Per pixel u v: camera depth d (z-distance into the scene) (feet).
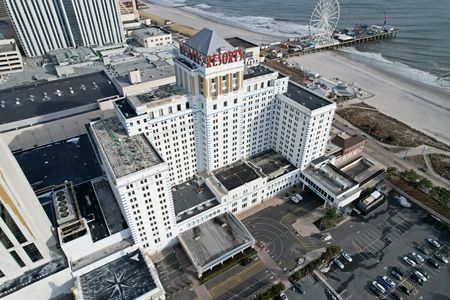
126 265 352.90
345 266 376.27
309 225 429.79
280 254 390.01
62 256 348.38
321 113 425.69
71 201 386.52
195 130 424.05
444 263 379.96
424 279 358.64
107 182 433.48
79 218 367.04
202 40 379.35
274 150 513.86
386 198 472.85
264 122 476.13
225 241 390.01
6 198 279.49
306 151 454.81
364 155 571.28
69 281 341.00
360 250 395.75
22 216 298.35
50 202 403.75
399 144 602.03
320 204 462.60
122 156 342.85
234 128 442.50
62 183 439.63
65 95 606.55
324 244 403.13
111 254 353.10
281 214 447.01
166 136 403.34
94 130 386.93
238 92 411.54
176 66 410.93
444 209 444.55
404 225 429.79
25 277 325.62
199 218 407.23
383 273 368.68
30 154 496.64
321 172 469.57
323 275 366.84
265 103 455.22
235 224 412.98
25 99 592.19
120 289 329.31
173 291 349.41
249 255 384.47
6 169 290.76
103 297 322.34
